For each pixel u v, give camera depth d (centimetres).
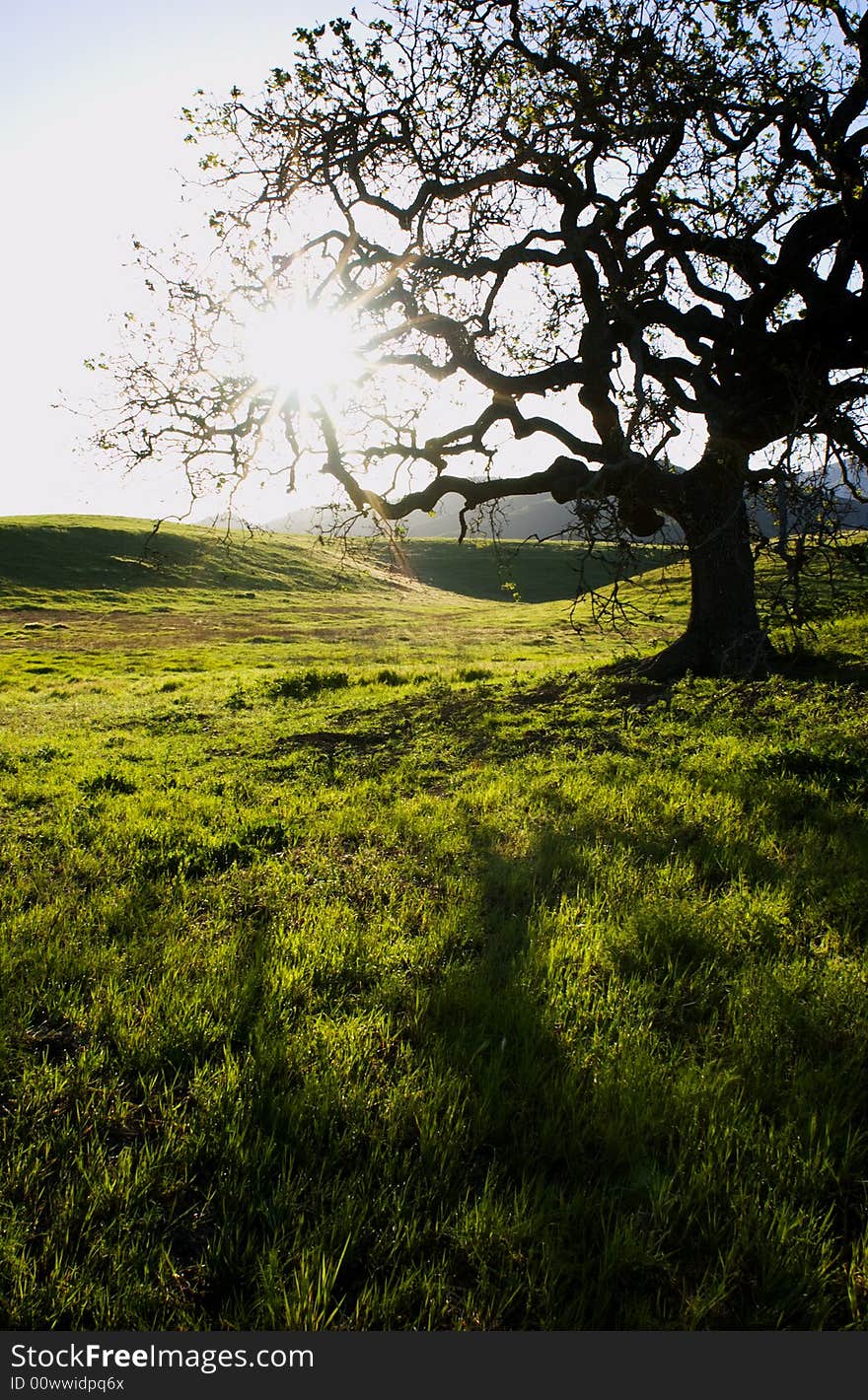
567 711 1520
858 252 1270
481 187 1338
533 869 684
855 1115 381
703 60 1147
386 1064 420
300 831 863
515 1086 396
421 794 1004
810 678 1462
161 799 1056
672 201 1293
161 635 6128
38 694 3219
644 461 1158
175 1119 378
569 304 1533
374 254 1398
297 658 4734
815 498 802
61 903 646
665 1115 367
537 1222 309
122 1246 306
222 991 486
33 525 9900
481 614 7031
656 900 591
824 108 1162
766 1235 309
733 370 1384
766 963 496
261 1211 322
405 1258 305
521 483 1436
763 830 736
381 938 566
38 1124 374
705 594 1628
